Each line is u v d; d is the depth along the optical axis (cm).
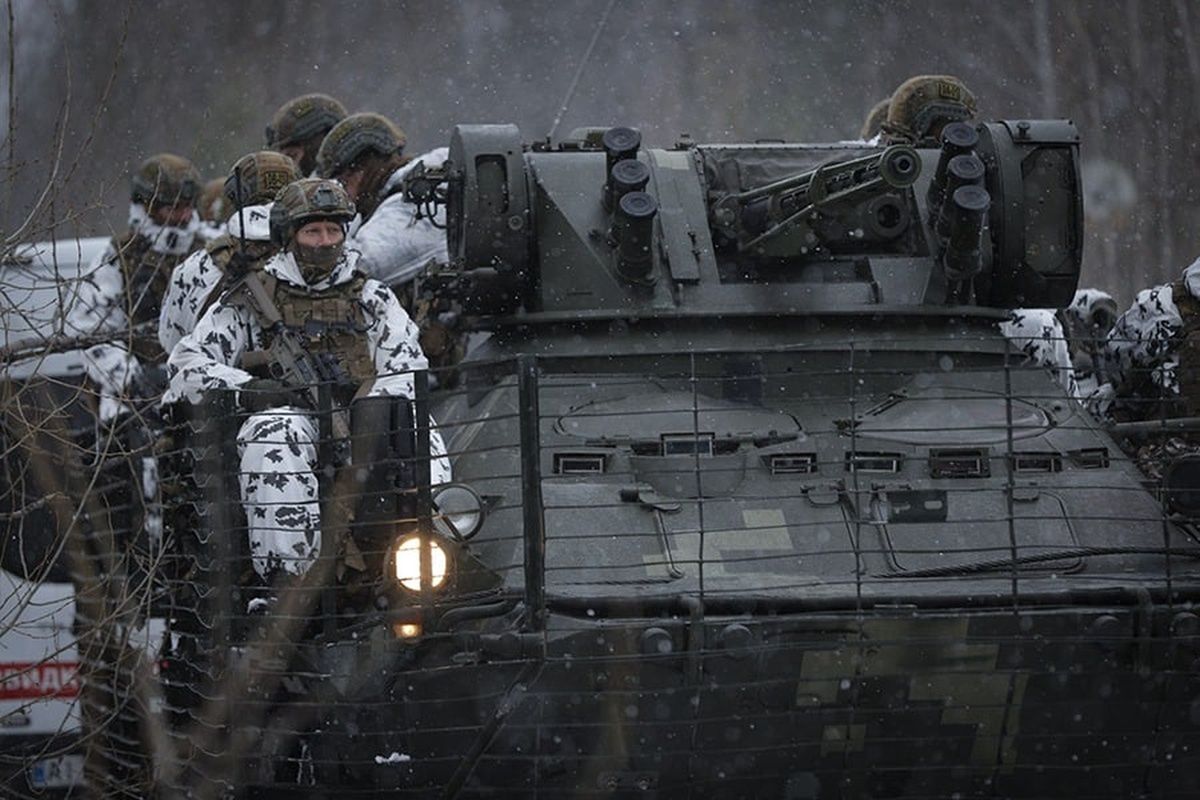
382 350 3189
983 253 3506
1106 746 2859
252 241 3503
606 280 3366
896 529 2939
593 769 2784
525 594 2662
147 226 4112
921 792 2886
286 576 2959
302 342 3145
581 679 2688
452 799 2809
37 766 3856
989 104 7956
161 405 3312
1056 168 3559
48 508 3753
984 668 2752
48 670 3900
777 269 3459
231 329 3191
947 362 3388
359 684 2759
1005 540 2933
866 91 7900
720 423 3164
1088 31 7812
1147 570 2903
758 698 2733
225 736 3020
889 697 2766
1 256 3061
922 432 3136
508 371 3328
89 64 6188
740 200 3453
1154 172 7562
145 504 3434
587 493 2970
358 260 3262
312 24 8000
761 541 2905
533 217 3400
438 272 3456
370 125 4078
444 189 3522
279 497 2958
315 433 3050
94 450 3300
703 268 3388
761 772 2825
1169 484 2883
